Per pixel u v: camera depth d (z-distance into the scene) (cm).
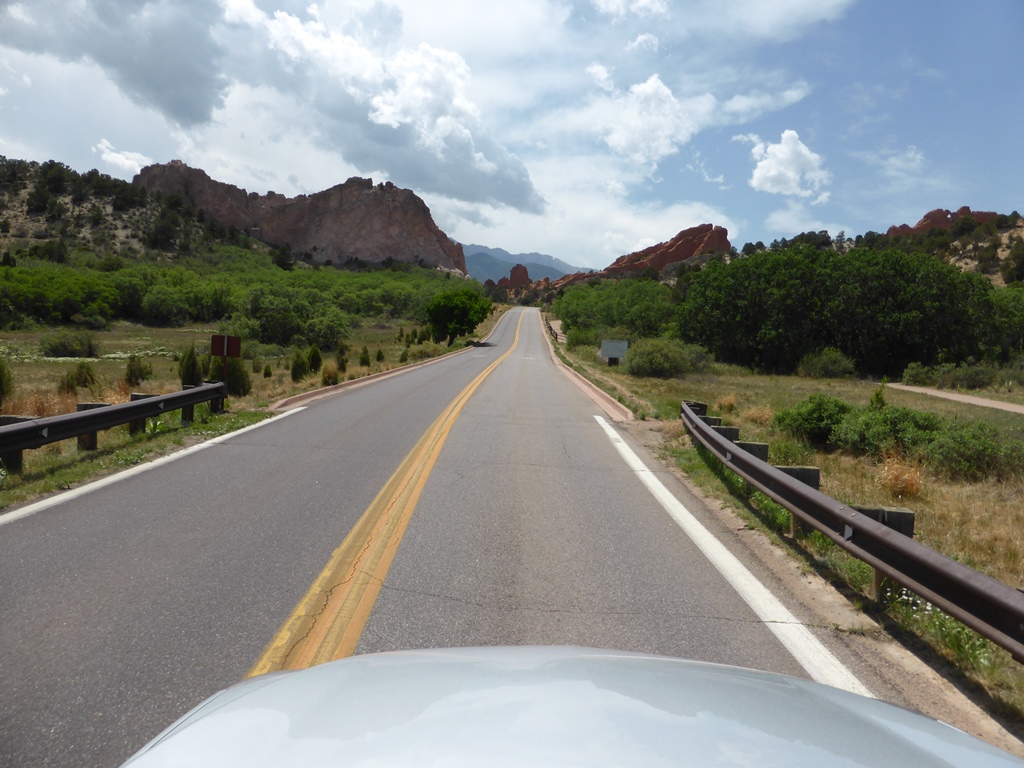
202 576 512
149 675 356
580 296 10606
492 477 919
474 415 1577
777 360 5528
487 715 143
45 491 746
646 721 143
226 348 1448
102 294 9462
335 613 447
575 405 1930
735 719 150
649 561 588
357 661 200
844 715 166
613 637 425
